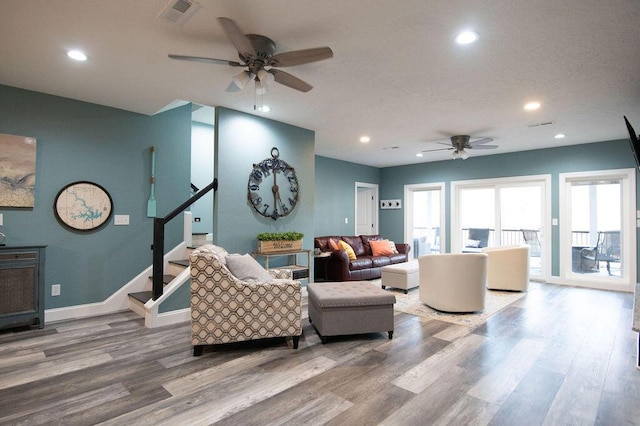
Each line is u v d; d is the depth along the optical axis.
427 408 2.04
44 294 3.52
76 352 2.86
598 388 2.29
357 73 3.15
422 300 4.49
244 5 2.14
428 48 2.68
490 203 7.16
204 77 3.24
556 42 2.57
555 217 6.22
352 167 8.10
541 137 5.55
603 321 3.79
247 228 4.36
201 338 2.80
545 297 4.98
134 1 2.10
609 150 5.72
